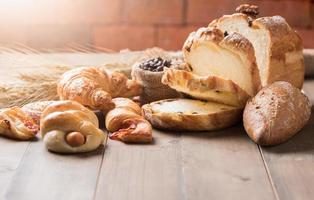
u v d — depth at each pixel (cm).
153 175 85
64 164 88
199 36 104
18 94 111
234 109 102
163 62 114
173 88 106
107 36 196
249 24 111
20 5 192
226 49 102
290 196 79
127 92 112
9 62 119
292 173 86
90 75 109
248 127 97
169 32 196
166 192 80
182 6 193
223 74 103
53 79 114
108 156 91
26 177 84
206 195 79
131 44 197
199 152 93
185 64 107
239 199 78
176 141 97
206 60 104
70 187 81
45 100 112
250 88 103
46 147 94
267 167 88
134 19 194
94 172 86
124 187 81
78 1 192
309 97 118
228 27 114
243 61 101
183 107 104
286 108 97
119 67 121
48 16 194
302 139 98
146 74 111
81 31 195
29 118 103
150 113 102
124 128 100
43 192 80
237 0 192
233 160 90
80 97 104
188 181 83
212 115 100
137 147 95
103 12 194
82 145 92
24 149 94
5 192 80
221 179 84
